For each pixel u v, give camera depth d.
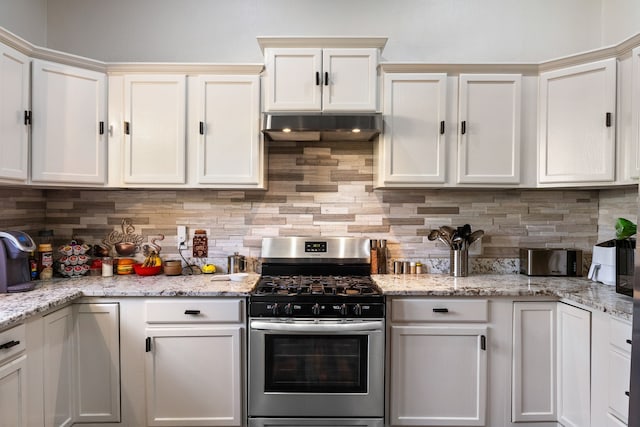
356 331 2.08
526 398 2.20
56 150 2.23
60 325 2.02
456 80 2.44
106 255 2.73
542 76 2.41
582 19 2.76
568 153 2.32
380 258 2.70
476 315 2.17
